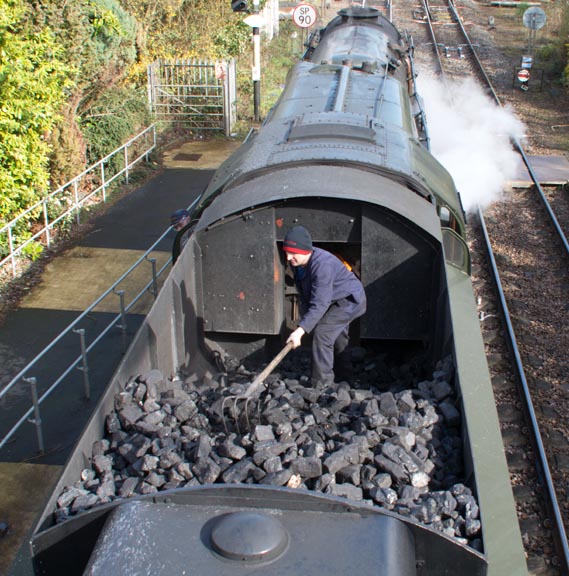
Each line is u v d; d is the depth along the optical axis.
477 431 4.72
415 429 4.43
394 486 3.96
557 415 7.26
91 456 4.16
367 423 4.42
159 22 19.91
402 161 6.49
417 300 6.10
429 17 33.22
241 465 3.94
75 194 11.67
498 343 8.72
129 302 9.31
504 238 11.96
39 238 11.26
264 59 23.94
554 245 11.67
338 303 5.58
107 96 14.66
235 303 6.27
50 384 7.39
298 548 3.03
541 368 8.14
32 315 8.91
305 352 6.84
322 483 3.84
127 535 3.10
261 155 6.62
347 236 6.05
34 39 10.59
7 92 9.45
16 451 6.35
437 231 5.91
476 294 10.01
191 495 3.30
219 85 17.81
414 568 3.14
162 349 5.39
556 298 9.89
